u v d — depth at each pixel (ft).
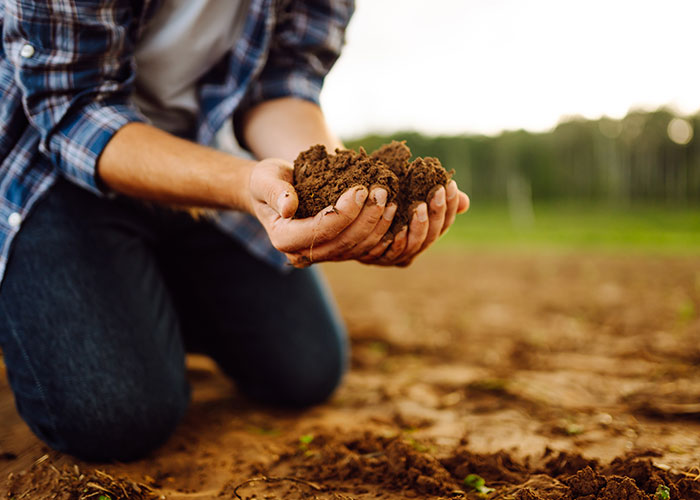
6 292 2.66
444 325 5.70
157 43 2.81
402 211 2.35
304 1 2.96
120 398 2.68
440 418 3.23
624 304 6.54
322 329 3.40
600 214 36.06
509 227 28.25
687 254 13.67
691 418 3.06
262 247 3.24
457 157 51.55
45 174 2.73
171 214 3.06
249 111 2.99
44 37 2.53
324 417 3.30
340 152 2.36
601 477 2.36
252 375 3.36
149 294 2.90
